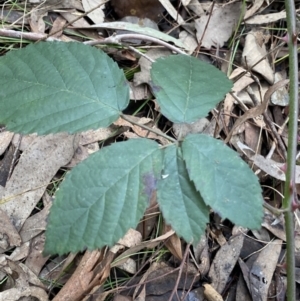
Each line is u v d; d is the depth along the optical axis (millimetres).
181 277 301
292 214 222
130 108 354
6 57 215
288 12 234
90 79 213
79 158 321
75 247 184
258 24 398
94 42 349
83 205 187
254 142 356
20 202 301
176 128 344
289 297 234
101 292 286
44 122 207
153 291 294
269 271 309
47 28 370
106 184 190
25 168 308
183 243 310
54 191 311
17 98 210
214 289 297
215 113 351
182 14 399
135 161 194
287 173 223
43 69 214
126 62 368
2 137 318
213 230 321
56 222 184
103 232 186
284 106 372
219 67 381
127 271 301
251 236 323
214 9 396
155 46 370
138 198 190
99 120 209
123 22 374
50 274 290
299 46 384
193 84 214
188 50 381
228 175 191
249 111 320
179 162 196
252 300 301
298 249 319
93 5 382
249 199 188
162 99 211
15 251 290
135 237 296
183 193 192
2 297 272
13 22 363
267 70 378
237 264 313
